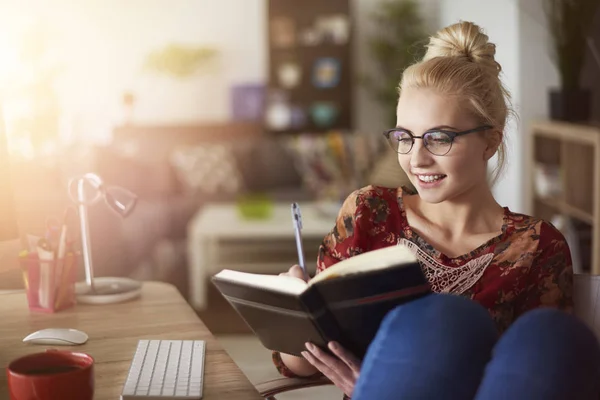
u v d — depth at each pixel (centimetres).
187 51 675
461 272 146
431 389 101
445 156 138
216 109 708
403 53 690
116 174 578
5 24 669
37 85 655
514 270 146
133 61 695
